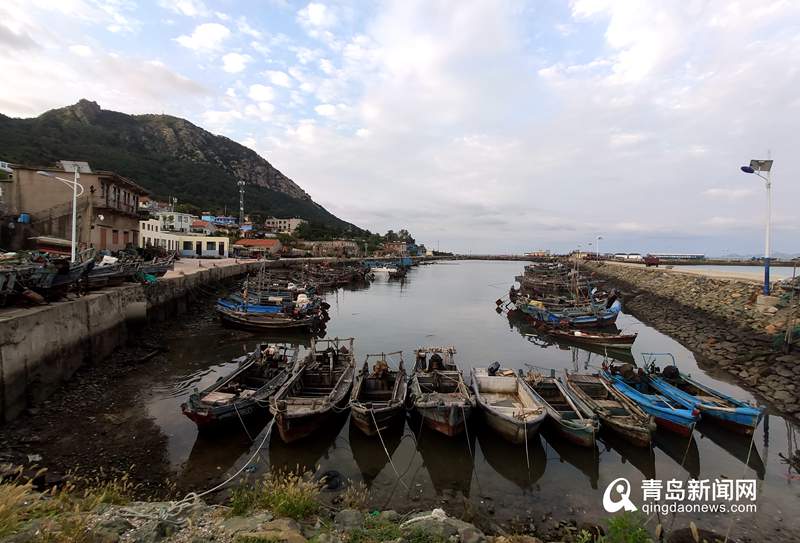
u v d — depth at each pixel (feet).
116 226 131.23
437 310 140.97
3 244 107.86
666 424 45.96
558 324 100.53
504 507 33.78
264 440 43.57
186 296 110.32
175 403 51.75
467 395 48.47
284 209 636.89
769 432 47.55
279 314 96.07
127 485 34.27
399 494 35.35
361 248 473.67
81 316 58.44
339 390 50.14
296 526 24.03
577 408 46.47
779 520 32.68
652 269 197.47
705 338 89.66
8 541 19.13
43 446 40.06
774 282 110.01
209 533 22.49
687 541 29.53
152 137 622.13
